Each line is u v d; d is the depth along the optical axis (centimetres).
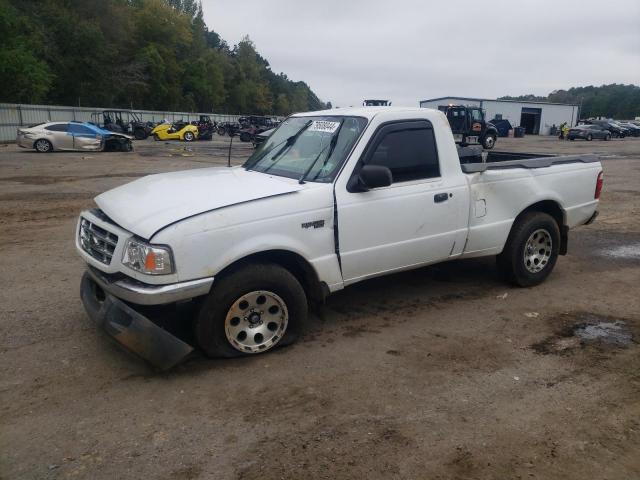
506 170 529
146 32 7906
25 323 467
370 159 438
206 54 9994
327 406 345
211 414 335
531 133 6744
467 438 312
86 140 2436
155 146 3075
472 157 664
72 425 321
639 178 1598
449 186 483
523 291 570
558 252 592
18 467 284
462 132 3212
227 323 390
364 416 334
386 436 313
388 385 371
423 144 470
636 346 439
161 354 360
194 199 391
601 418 334
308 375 384
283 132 524
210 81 9712
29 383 369
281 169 469
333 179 424
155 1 7962
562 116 6725
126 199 413
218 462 290
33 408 339
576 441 311
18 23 4194
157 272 351
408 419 331
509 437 313
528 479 278
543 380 381
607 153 2719
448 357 415
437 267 636
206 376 381
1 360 400
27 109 3853
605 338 454
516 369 397
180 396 354
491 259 684
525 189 544
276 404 346
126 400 349
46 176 1509
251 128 3800
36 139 2378
